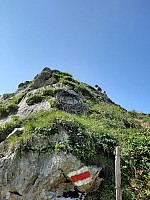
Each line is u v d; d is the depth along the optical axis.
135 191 12.09
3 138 16.48
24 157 13.09
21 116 19.56
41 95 21.09
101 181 12.54
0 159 13.60
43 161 12.76
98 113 20.55
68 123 14.11
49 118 14.69
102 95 27.39
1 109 21.48
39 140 13.37
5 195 12.77
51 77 25.03
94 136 13.88
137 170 13.14
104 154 13.32
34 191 12.16
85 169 12.30
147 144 14.70
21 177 12.66
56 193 12.00
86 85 27.81
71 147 12.86
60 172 12.20
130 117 22.53
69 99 20.50
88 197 11.99
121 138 15.62
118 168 9.75
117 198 9.45
